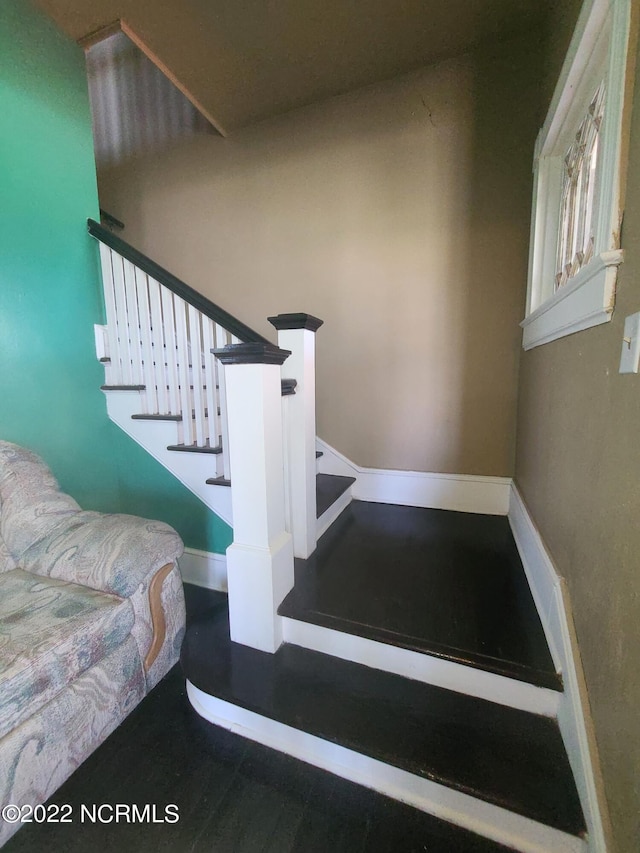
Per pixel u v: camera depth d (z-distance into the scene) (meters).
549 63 1.68
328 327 2.47
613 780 0.75
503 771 0.96
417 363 2.30
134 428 2.09
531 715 1.10
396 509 2.34
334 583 1.53
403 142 2.17
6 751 0.94
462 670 1.17
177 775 1.12
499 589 1.49
